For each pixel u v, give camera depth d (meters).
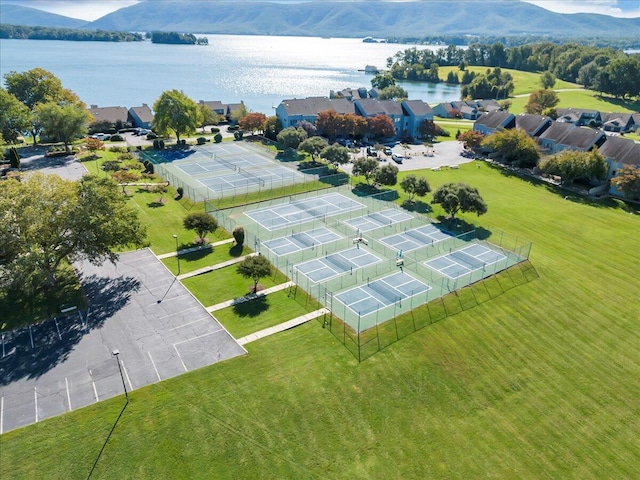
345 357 36.28
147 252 51.78
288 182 75.50
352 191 73.81
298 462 27.64
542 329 41.12
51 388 32.19
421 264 51.31
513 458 28.78
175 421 29.98
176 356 35.69
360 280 47.69
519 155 88.44
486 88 185.12
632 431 31.33
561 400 33.53
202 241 54.09
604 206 70.75
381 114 108.81
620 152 77.69
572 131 89.94
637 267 52.59
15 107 87.25
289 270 49.06
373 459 28.09
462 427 30.75
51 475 26.20
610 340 40.16
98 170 79.12
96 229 42.06
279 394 32.41
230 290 45.00
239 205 66.00
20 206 39.94
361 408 31.66
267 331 39.09
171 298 43.28
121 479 26.23
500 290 46.59
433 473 27.45
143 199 66.31
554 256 54.25
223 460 27.56
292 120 105.50
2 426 29.05
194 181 75.50
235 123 122.81
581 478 27.80
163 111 96.75
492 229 61.09
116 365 34.56
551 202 71.75
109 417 30.06
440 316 42.00
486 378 35.09
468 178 82.44
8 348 35.81
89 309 41.06
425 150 102.88
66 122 88.00
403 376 34.75
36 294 42.59
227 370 34.44
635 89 173.50
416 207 68.00
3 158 81.38
